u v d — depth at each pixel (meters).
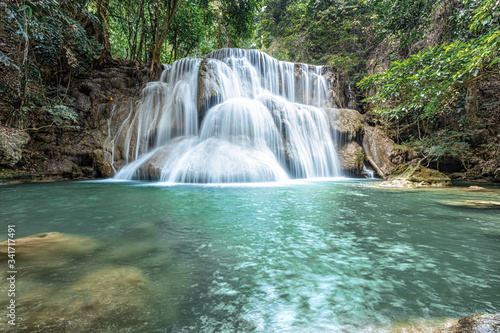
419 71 5.47
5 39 7.65
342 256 2.11
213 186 6.72
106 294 1.47
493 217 3.47
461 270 1.84
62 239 2.47
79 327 1.17
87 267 1.84
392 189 6.44
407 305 1.39
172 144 9.37
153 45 14.21
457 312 1.32
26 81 7.92
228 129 9.13
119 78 11.70
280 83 12.77
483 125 10.66
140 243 2.39
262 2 15.95
